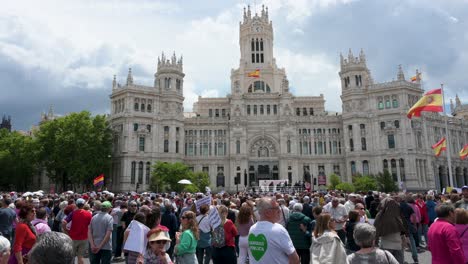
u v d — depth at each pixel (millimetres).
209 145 136625
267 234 10328
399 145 120625
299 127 135500
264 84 153000
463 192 22156
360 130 126938
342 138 133500
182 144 131875
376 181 107750
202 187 110188
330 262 10680
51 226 30641
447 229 12047
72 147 110000
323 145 134250
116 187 122062
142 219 15500
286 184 103375
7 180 122250
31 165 120062
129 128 122438
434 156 126562
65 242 6457
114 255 29094
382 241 17906
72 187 128875
